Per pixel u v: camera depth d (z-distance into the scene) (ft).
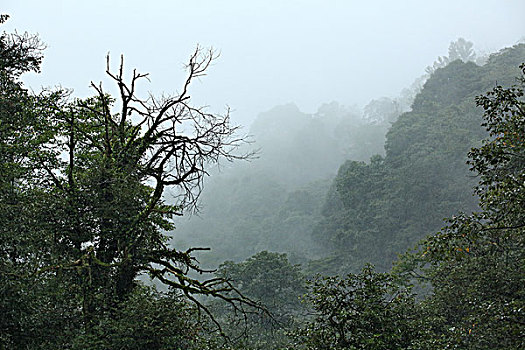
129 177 45.96
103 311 42.45
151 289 48.57
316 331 41.52
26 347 33.99
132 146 51.39
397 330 39.17
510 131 39.58
